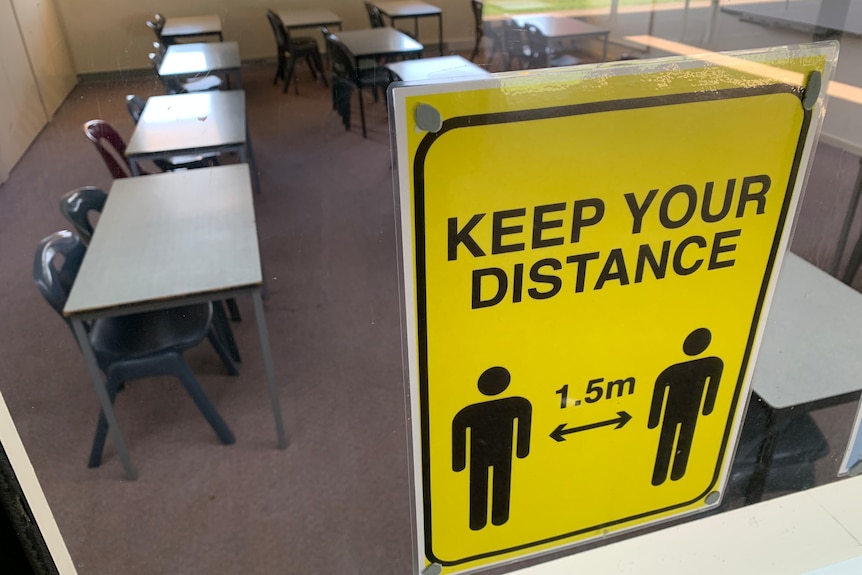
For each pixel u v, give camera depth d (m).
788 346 0.85
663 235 0.57
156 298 1.31
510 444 0.64
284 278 1.76
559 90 0.49
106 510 1.53
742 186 0.57
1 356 1.62
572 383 0.62
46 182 1.34
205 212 1.48
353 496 1.53
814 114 0.55
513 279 0.55
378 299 1.75
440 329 0.57
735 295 0.62
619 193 0.54
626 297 0.59
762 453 0.79
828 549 0.71
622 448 0.68
